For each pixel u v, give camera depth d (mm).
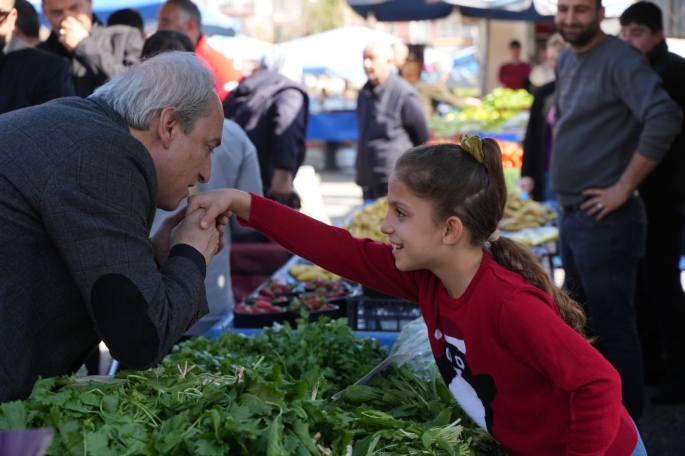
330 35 13859
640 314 4633
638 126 3541
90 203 1609
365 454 1655
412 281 2043
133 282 1623
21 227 1618
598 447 1638
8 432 1145
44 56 3662
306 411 1615
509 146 7602
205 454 1418
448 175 1769
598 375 1629
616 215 3547
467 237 1797
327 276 4219
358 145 6422
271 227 2072
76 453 1446
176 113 1773
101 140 1649
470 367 1828
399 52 8617
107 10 8969
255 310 3520
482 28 13406
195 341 2793
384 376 2217
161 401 1675
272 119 4801
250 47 12500
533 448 1798
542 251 4508
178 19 4703
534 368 1729
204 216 1938
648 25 4156
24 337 1660
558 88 3826
